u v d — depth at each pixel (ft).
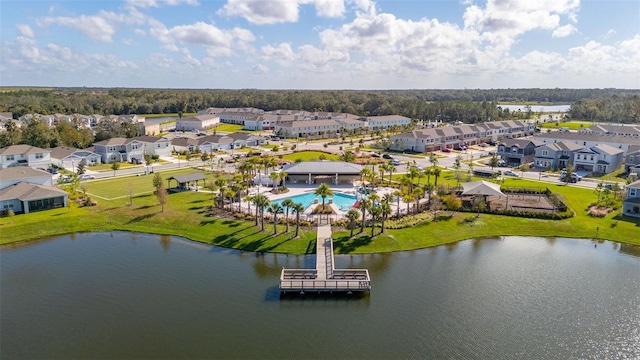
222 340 141.90
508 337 144.15
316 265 196.24
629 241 230.48
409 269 197.57
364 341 141.69
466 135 581.12
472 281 185.16
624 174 391.24
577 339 143.02
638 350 137.59
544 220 257.55
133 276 189.98
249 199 250.37
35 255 214.48
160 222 253.65
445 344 140.26
